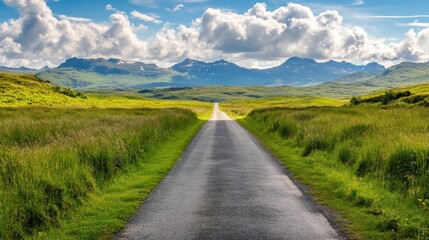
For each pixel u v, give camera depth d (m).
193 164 15.92
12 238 7.10
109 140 14.45
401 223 7.62
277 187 11.65
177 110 53.75
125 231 7.72
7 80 120.88
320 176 13.09
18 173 8.79
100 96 165.00
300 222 8.23
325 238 7.26
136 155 15.88
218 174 13.77
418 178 9.98
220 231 7.68
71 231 7.70
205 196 10.58
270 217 8.60
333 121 22.75
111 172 12.38
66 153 11.32
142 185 11.89
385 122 19.66
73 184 9.61
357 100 88.50
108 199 10.17
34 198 8.12
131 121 24.36
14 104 89.19
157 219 8.50
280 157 17.73
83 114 39.56
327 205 9.55
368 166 12.59
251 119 50.03
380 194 9.86
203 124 43.59
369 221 8.12
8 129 17.64
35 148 12.29
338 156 15.16
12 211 7.50
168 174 13.77
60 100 108.88
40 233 7.41
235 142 24.27
